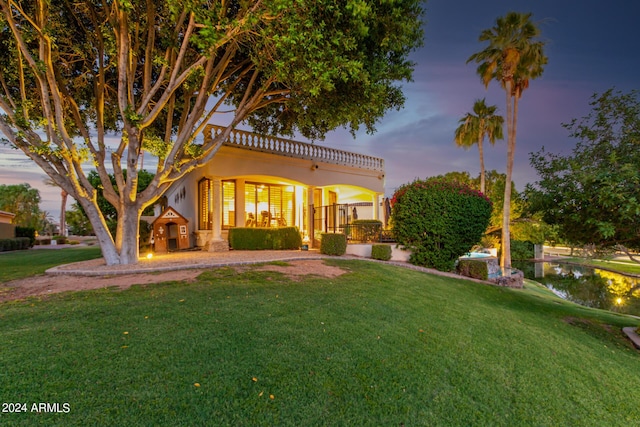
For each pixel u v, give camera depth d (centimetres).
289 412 259
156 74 1012
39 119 752
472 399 320
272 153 1381
